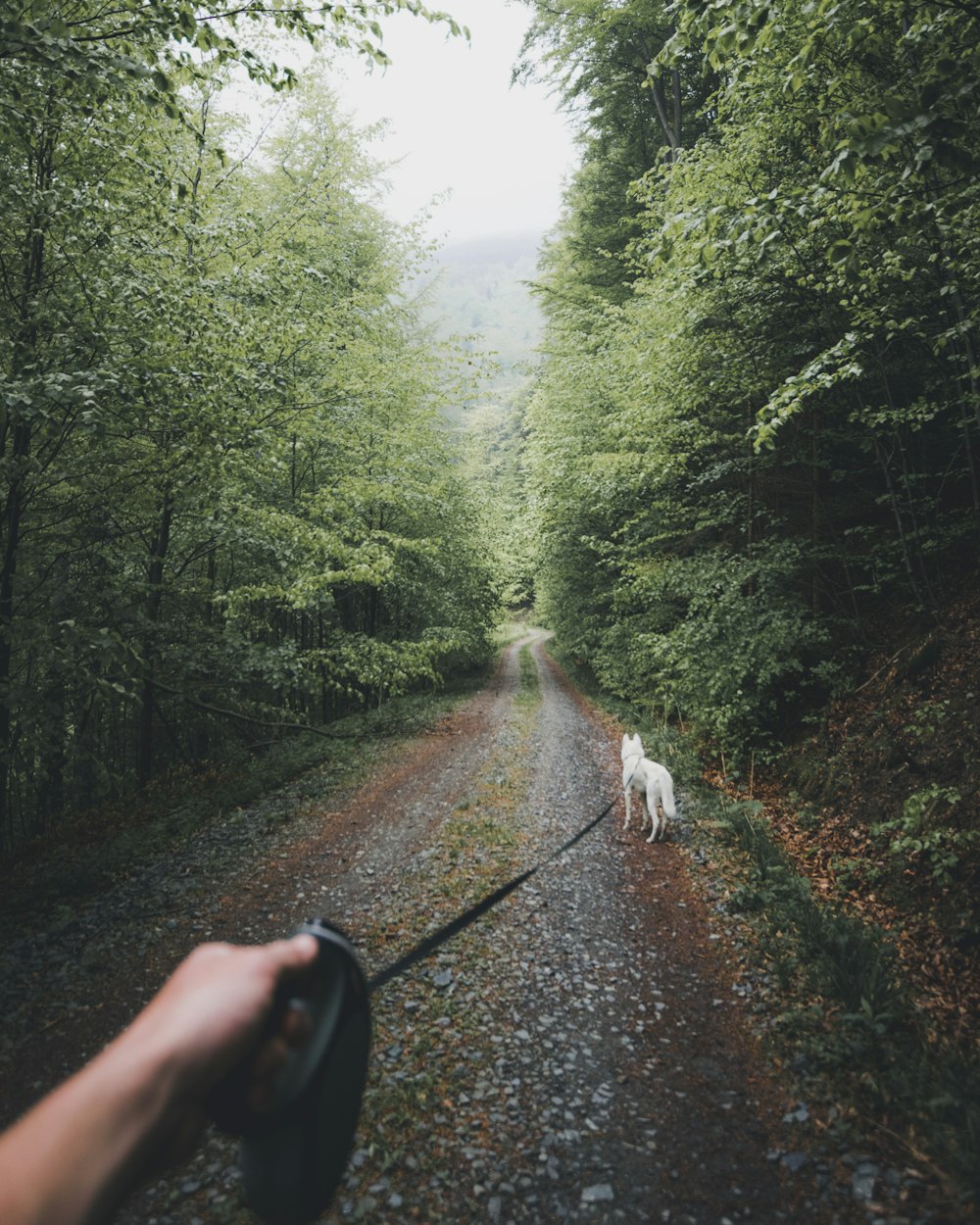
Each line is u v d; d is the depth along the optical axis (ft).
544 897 22.97
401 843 29.12
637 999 17.03
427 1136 12.66
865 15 15.76
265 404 29.32
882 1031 14.39
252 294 30.04
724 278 31.17
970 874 20.65
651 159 75.31
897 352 32.37
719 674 36.11
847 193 17.25
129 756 55.98
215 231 28.09
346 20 17.72
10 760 23.00
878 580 36.52
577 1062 14.65
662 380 36.78
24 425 23.36
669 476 43.70
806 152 29.09
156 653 34.19
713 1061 14.55
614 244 79.92
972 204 19.20
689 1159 11.95
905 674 31.99
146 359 23.66
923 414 27.96
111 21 19.79
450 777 40.42
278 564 42.60
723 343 34.47
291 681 37.68
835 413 36.78
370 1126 12.91
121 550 34.06
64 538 29.55
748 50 15.92
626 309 50.31
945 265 22.40
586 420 59.93
